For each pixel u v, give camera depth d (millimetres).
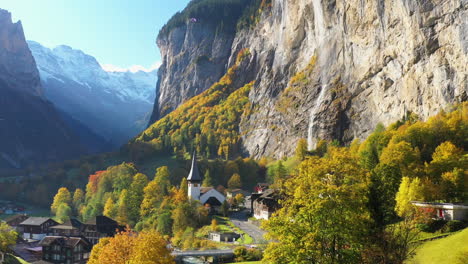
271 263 39844
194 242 101000
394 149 79375
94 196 177750
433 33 141250
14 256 113438
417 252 51906
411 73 151500
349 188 39312
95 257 67625
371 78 177000
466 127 111125
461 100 132625
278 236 40875
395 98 161625
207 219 126375
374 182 46906
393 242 39625
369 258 38375
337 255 38844
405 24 151375
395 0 153750
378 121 171625
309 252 37344
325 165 42812
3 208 190750
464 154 97188
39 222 142750
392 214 46719
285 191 46594
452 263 45938
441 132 110688
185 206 125312
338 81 197625
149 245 56594
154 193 148375
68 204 184250
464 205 61281
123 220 143250
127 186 170500
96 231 131375
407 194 61969
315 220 38969
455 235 55562
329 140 191250
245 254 80000
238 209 150500
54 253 110562
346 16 184250
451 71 136000
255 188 184750
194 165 153875
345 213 38188
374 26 168500
